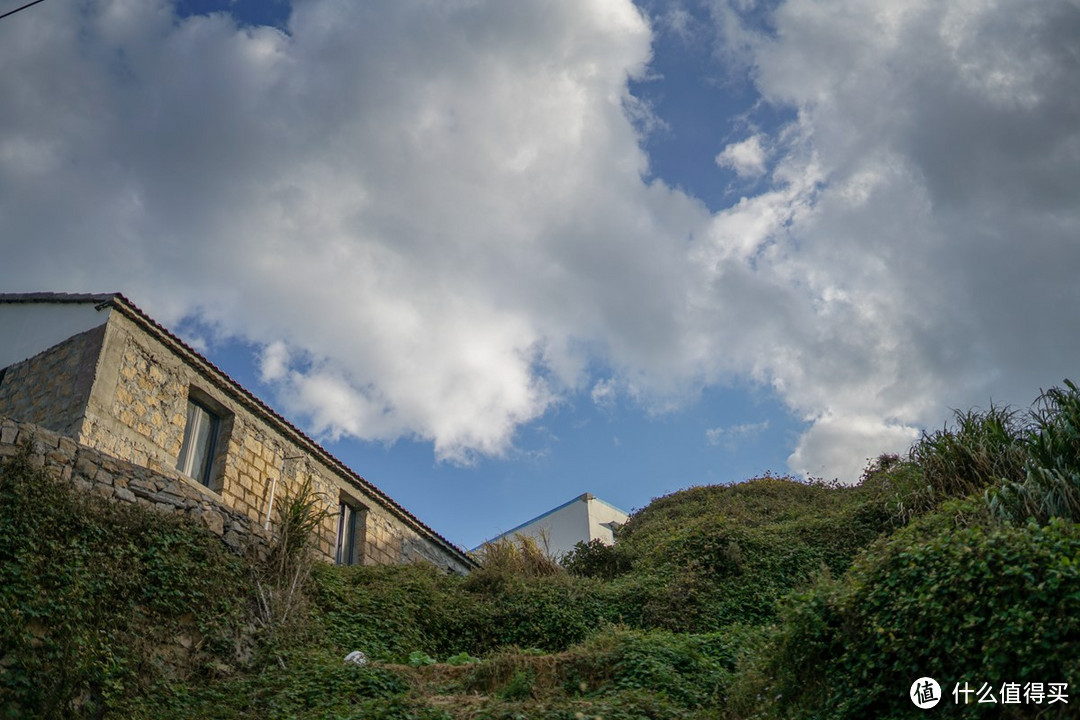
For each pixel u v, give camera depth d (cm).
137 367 1530
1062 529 841
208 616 1191
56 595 1016
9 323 1653
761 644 1070
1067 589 727
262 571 1350
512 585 1653
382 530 2064
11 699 888
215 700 1066
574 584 1669
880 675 817
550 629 1517
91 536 1116
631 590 1616
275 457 1784
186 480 1540
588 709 954
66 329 1550
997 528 850
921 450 1486
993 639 737
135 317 1550
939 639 780
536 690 1075
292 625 1286
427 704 995
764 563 1616
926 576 828
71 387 1452
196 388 1656
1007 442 1345
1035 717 686
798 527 1750
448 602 1575
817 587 984
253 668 1180
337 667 1149
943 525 1090
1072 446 1109
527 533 3212
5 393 1548
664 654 1140
